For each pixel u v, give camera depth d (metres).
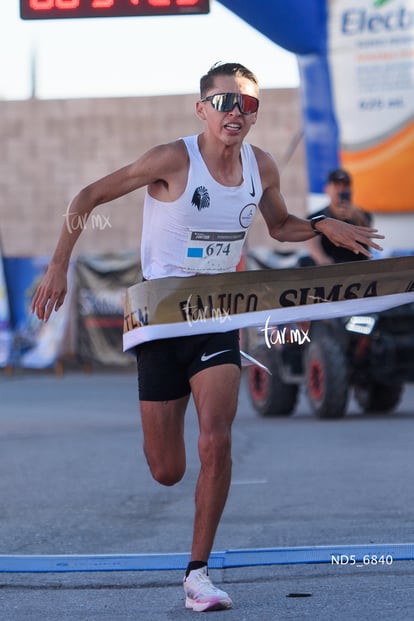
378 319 36.59
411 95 49.62
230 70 12.91
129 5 27.78
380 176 50.22
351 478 22.95
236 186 13.20
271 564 14.84
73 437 32.72
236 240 13.47
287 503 20.05
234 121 12.84
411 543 15.78
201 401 12.97
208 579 12.73
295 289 13.72
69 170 80.75
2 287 73.31
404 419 36.88
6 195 81.06
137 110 80.19
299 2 47.91
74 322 73.12
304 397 52.00
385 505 19.45
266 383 39.16
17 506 20.42
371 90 49.91
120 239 78.88
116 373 75.25
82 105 80.56
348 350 37.31
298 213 77.00
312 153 50.66
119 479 23.88
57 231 80.62
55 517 19.22
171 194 13.08
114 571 14.84
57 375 72.62
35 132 80.94
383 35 49.44
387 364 36.56
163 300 13.24
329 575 14.20
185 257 13.31
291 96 77.62
